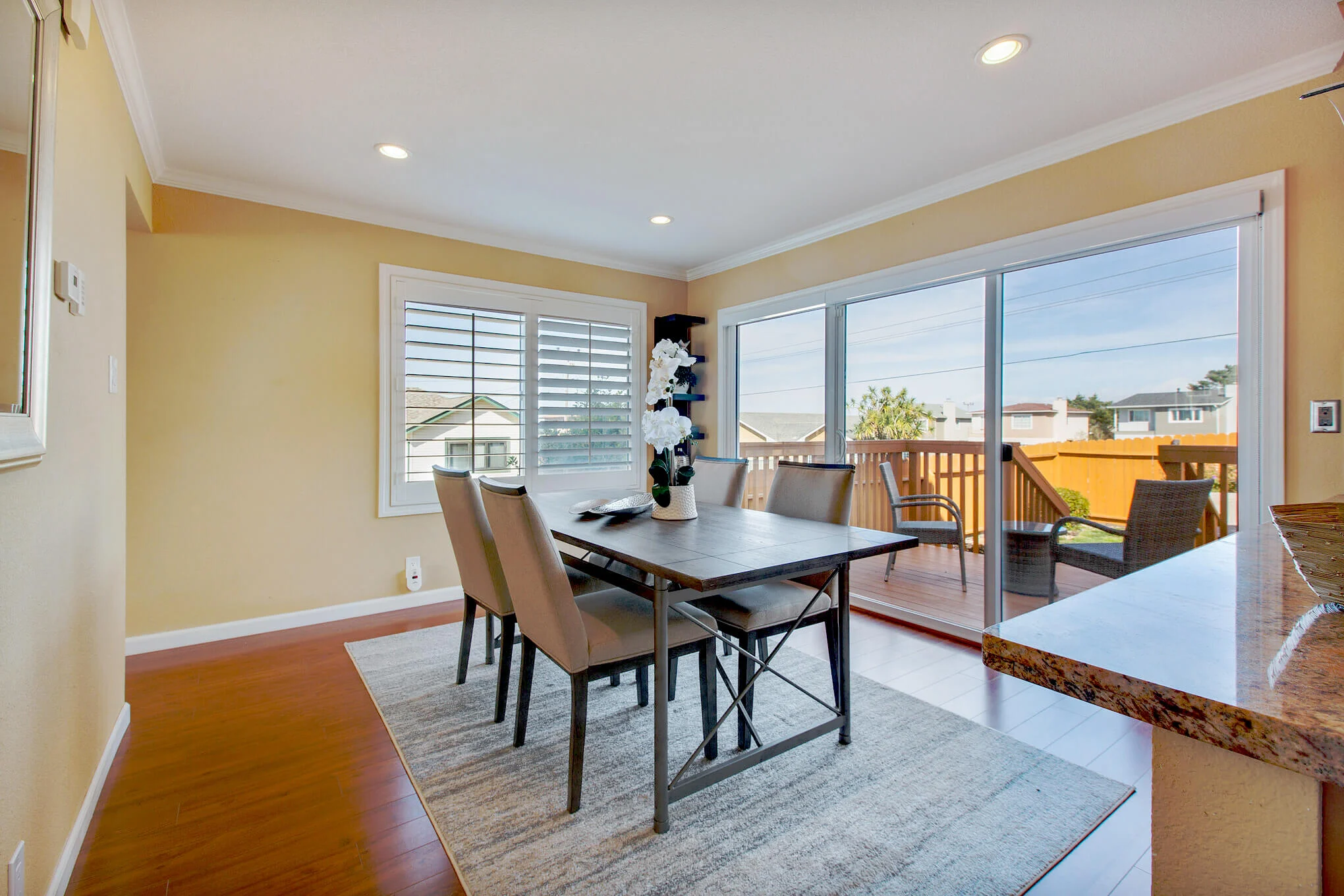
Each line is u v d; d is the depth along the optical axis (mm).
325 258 3303
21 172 1174
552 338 4102
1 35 1109
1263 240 2123
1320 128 2004
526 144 2619
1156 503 2410
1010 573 2908
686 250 4184
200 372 2986
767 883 1438
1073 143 2564
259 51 1974
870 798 1758
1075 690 546
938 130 2502
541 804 1735
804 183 3035
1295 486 2068
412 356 3570
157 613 2912
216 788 1806
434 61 2037
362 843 1573
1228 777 503
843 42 1935
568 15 1809
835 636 2191
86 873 1455
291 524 3227
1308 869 463
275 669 2693
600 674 1759
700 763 1945
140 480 2865
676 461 2582
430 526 3652
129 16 1800
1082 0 1740
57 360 1404
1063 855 1527
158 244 2881
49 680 1343
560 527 2211
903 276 3262
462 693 2461
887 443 3434
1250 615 673
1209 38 1906
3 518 1105
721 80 2148
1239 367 2191
